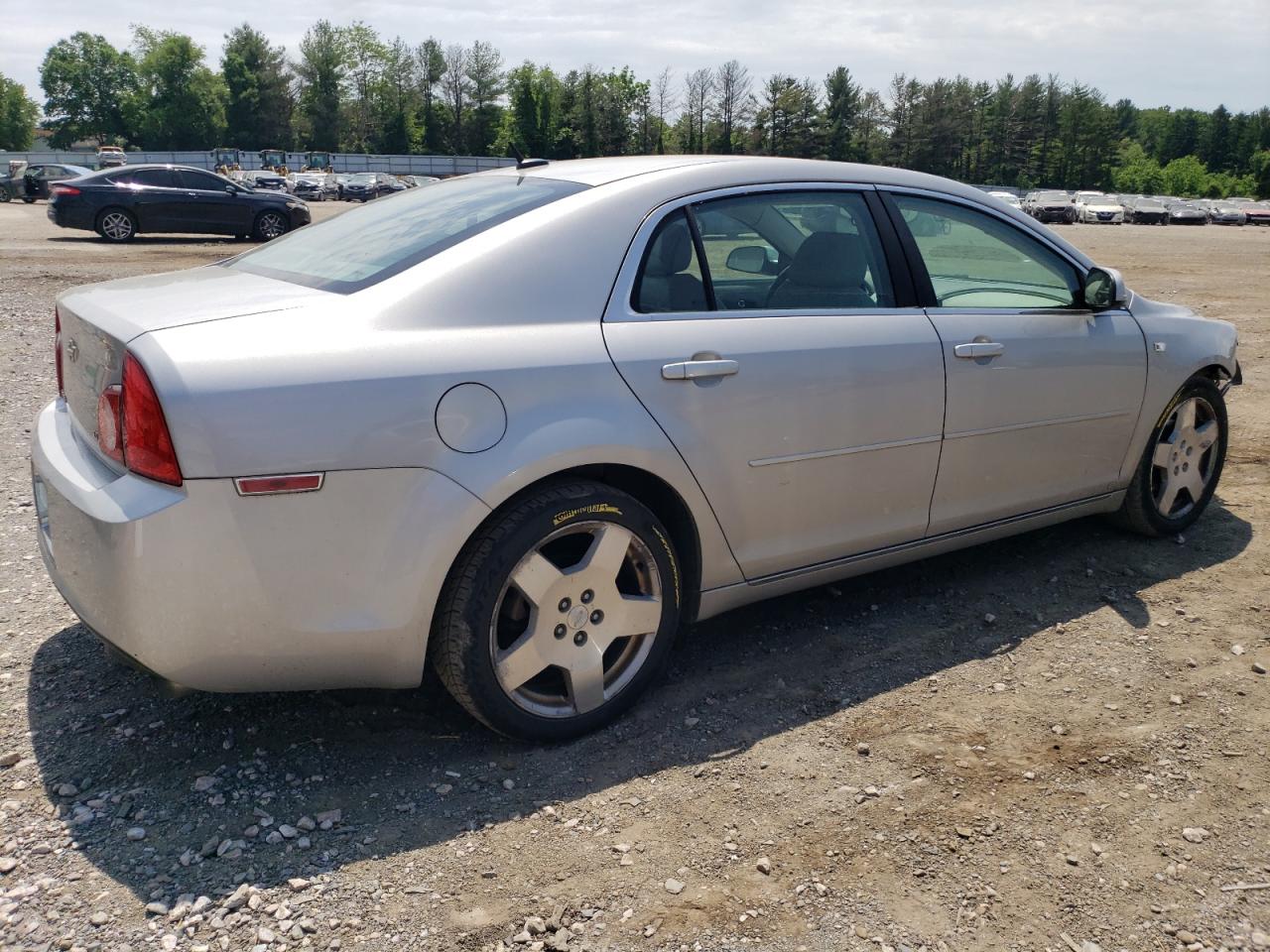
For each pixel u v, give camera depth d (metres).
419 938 2.18
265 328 2.53
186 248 18.11
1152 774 2.84
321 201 53.69
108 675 3.23
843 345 3.31
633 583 3.05
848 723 3.09
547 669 3.04
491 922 2.23
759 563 3.28
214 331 2.50
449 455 2.58
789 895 2.34
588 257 2.93
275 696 3.13
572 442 2.72
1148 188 119.19
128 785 2.66
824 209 3.46
